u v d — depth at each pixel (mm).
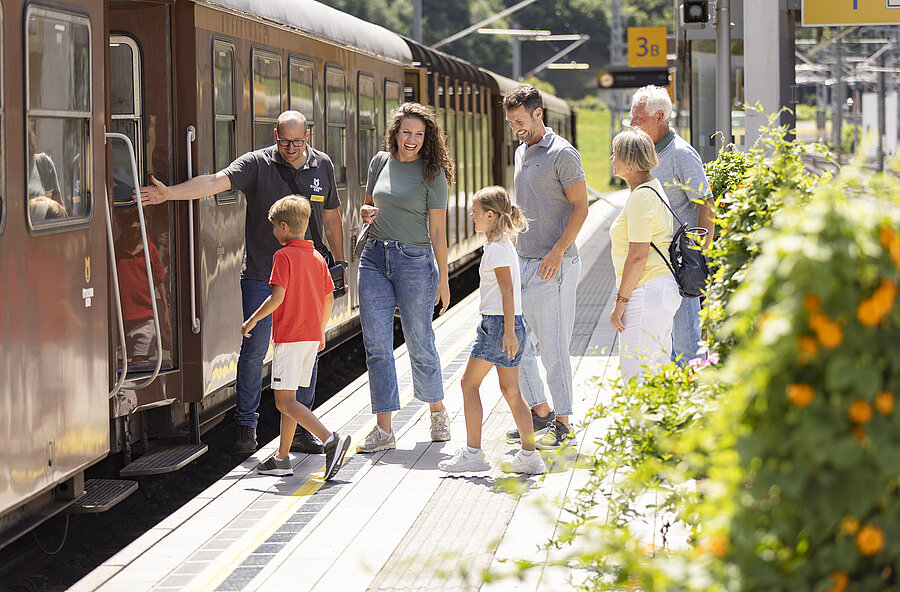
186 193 10047
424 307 10312
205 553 7504
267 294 10641
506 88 33906
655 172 9352
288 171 10562
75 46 8227
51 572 8812
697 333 9734
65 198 7992
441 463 9352
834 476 3492
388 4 118812
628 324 8531
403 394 12773
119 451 10023
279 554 7445
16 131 7250
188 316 10594
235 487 9164
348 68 16672
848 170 3914
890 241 3521
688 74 21766
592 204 58688
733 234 6391
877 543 3506
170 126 10594
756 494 3520
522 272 9961
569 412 9992
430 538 7637
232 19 11625
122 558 7449
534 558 7094
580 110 131625
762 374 3488
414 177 10203
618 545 4266
